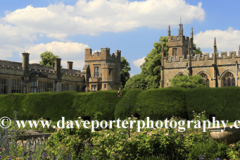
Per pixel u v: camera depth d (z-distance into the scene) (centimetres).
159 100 2664
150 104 2667
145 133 1207
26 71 5312
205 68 5816
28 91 5344
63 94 3044
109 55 6900
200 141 1433
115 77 7075
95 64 6888
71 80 6450
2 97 3306
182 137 1266
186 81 4869
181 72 6038
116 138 1198
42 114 3075
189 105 2666
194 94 2662
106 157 1166
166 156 1187
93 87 6750
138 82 6956
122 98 2784
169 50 7119
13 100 3244
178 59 6084
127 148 1153
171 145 1205
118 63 7231
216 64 5734
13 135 1136
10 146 1069
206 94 2623
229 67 5619
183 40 7012
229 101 2534
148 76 6931
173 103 2642
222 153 1207
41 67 6069
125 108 2694
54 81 5928
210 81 5775
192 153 1222
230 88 2552
